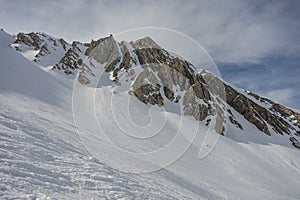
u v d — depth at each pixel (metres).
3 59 36.44
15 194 5.31
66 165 9.35
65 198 6.13
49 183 6.81
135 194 8.84
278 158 46.19
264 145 50.97
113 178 9.79
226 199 16.77
